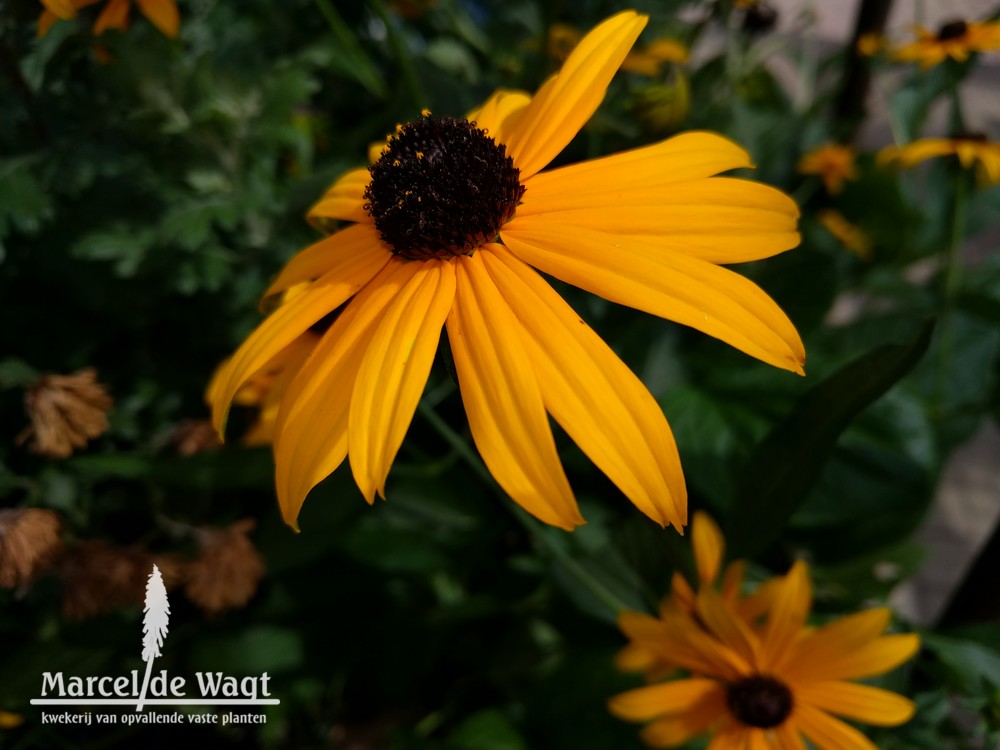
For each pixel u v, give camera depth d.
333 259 0.10
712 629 0.12
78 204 0.16
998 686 0.13
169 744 0.17
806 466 0.12
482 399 0.08
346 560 0.18
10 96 0.15
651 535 0.14
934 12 0.33
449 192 0.09
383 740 0.18
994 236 0.29
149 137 0.15
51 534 0.12
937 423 0.19
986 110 0.30
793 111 0.25
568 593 0.16
